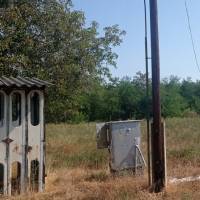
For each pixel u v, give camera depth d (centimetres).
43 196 1133
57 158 1750
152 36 1143
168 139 2592
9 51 1984
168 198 1069
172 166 1569
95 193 1122
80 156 1797
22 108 1163
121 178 1302
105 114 8431
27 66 1944
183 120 5069
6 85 1120
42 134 1196
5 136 1144
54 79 2097
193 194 1102
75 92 2239
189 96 10800
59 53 2136
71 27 2148
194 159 1680
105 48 2527
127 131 1407
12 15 1931
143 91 8550
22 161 1164
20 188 1163
